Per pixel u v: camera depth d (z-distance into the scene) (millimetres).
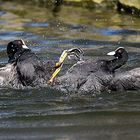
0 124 12547
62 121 12672
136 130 11977
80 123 12508
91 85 14734
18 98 14461
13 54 15789
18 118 12938
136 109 13477
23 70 15070
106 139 11438
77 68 14977
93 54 18016
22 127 12312
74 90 14750
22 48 15617
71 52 15594
